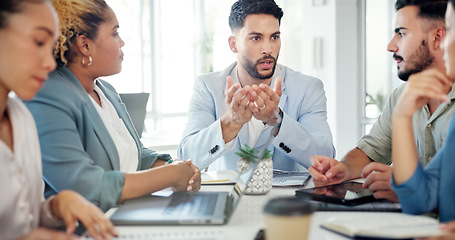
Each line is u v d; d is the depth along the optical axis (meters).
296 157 2.04
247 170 1.43
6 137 1.19
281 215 0.79
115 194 1.37
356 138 4.36
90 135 1.55
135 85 4.61
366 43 4.30
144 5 4.57
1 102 1.14
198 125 2.23
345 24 4.25
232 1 4.75
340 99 4.27
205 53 4.78
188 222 1.15
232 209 1.27
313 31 4.41
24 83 1.08
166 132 4.74
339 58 4.25
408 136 1.16
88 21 1.57
